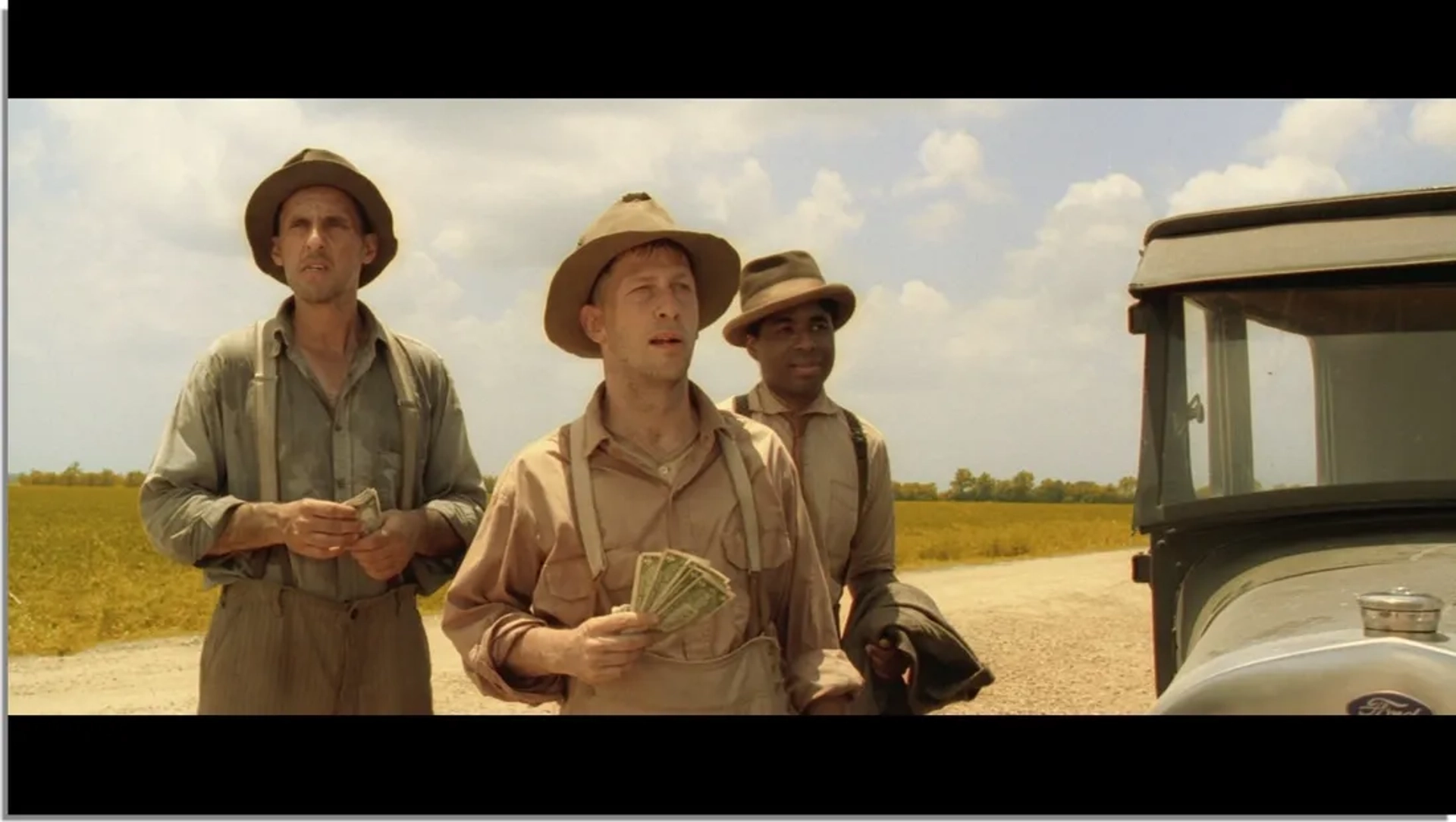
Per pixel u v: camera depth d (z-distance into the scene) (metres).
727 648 3.32
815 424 4.86
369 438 4.10
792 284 4.79
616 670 3.08
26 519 37.06
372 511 3.80
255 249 4.21
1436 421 3.48
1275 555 3.45
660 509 3.36
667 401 3.44
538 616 3.37
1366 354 3.55
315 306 4.04
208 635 4.05
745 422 3.65
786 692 3.42
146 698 10.56
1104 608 19.08
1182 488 3.65
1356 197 3.67
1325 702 2.63
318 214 4.01
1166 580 3.70
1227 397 3.66
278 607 3.94
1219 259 3.72
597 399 3.49
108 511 43.59
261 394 3.99
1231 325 3.69
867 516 4.97
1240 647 2.92
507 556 3.39
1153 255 3.85
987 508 68.06
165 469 3.93
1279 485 3.57
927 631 4.60
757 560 3.39
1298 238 3.68
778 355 4.81
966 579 25.30
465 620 3.38
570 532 3.33
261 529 3.80
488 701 10.20
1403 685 2.57
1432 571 3.10
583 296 3.61
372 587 4.07
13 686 11.19
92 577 21.98
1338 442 3.55
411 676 4.15
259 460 3.97
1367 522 3.45
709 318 3.80
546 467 3.41
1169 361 3.73
